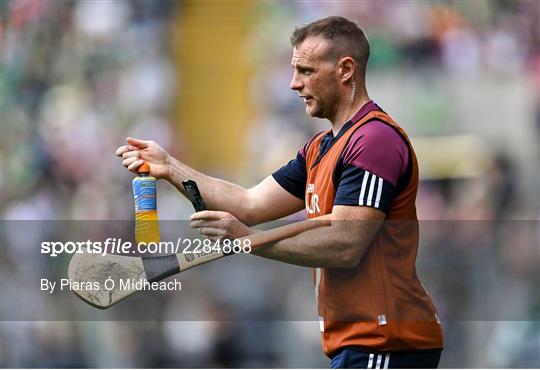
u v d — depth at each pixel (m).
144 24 45.44
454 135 38.41
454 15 40.88
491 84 39.59
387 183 11.34
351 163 11.45
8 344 17.61
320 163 11.99
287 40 42.69
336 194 11.49
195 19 44.72
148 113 43.12
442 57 39.97
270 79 41.94
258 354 16.33
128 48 44.94
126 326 16.84
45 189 41.53
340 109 12.05
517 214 34.59
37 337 17.66
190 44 44.47
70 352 17.27
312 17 42.50
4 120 45.03
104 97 44.06
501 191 34.94
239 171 40.47
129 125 42.66
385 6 40.94
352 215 11.28
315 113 12.12
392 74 39.72
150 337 16.75
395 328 11.69
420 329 11.79
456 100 39.25
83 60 45.38
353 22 12.14
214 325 16.34
